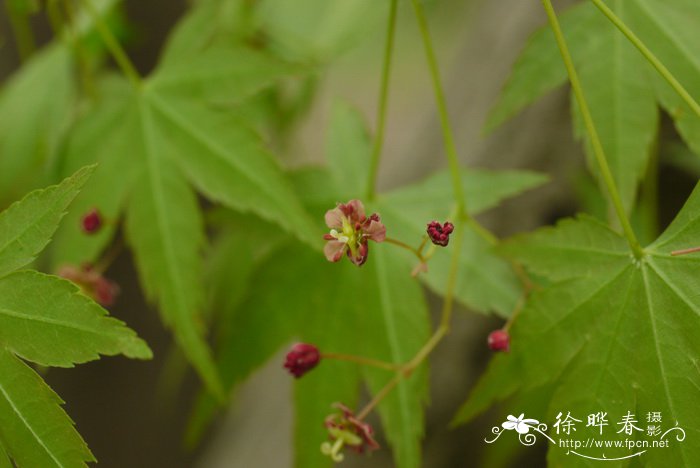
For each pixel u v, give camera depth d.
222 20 0.49
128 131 0.45
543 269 0.41
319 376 0.44
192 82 0.45
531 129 0.49
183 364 0.57
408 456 0.43
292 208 0.43
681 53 0.42
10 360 0.40
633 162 0.42
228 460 0.57
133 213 0.45
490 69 0.50
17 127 0.49
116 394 0.61
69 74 0.49
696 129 0.42
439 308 0.49
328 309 0.44
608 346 0.41
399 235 0.45
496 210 0.49
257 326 0.45
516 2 0.49
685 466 0.40
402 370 0.43
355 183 0.45
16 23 0.49
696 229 0.40
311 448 0.44
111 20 0.51
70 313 0.40
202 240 0.44
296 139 0.52
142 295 0.59
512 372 0.42
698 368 0.40
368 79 0.79
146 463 0.64
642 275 0.40
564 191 0.48
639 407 0.40
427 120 0.51
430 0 0.59
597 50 0.43
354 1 0.50
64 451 0.40
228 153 0.44
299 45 0.50
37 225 0.40
